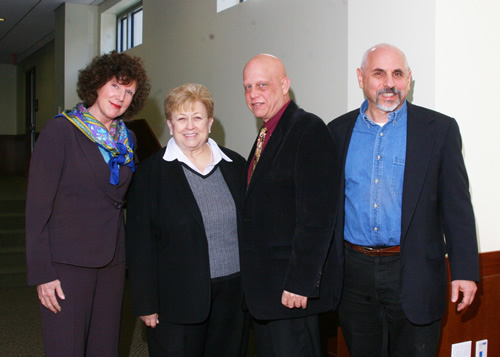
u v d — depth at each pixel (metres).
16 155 10.85
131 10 6.04
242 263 1.99
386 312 2.03
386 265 1.96
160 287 2.04
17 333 3.63
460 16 2.37
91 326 2.03
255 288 1.94
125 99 2.02
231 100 3.93
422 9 2.37
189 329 2.04
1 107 10.74
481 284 2.51
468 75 2.41
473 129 2.44
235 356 2.14
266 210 1.94
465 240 1.84
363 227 1.99
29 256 1.84
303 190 1.86
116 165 1.97
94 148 1.95
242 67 3.79
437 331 1.98
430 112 1.99
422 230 1.90
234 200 2.11
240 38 3.81
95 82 1.95
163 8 4.97
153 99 5.20
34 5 6.42
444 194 1.90
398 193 1.94
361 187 1.99
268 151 1.95
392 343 2.04
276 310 1.92
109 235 1.99
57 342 1.91
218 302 2.08
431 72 2.34
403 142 1.96
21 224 6.18
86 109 2.00
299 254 1.84
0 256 5.50
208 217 2.03
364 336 2.07
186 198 2.01
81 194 1.93
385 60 1.96
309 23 3.13
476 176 2.46
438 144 1.92
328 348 2.86
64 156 1.91
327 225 1.85
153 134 5.14
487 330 2.55
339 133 2.11
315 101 3.10
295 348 1.97
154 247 2.06
